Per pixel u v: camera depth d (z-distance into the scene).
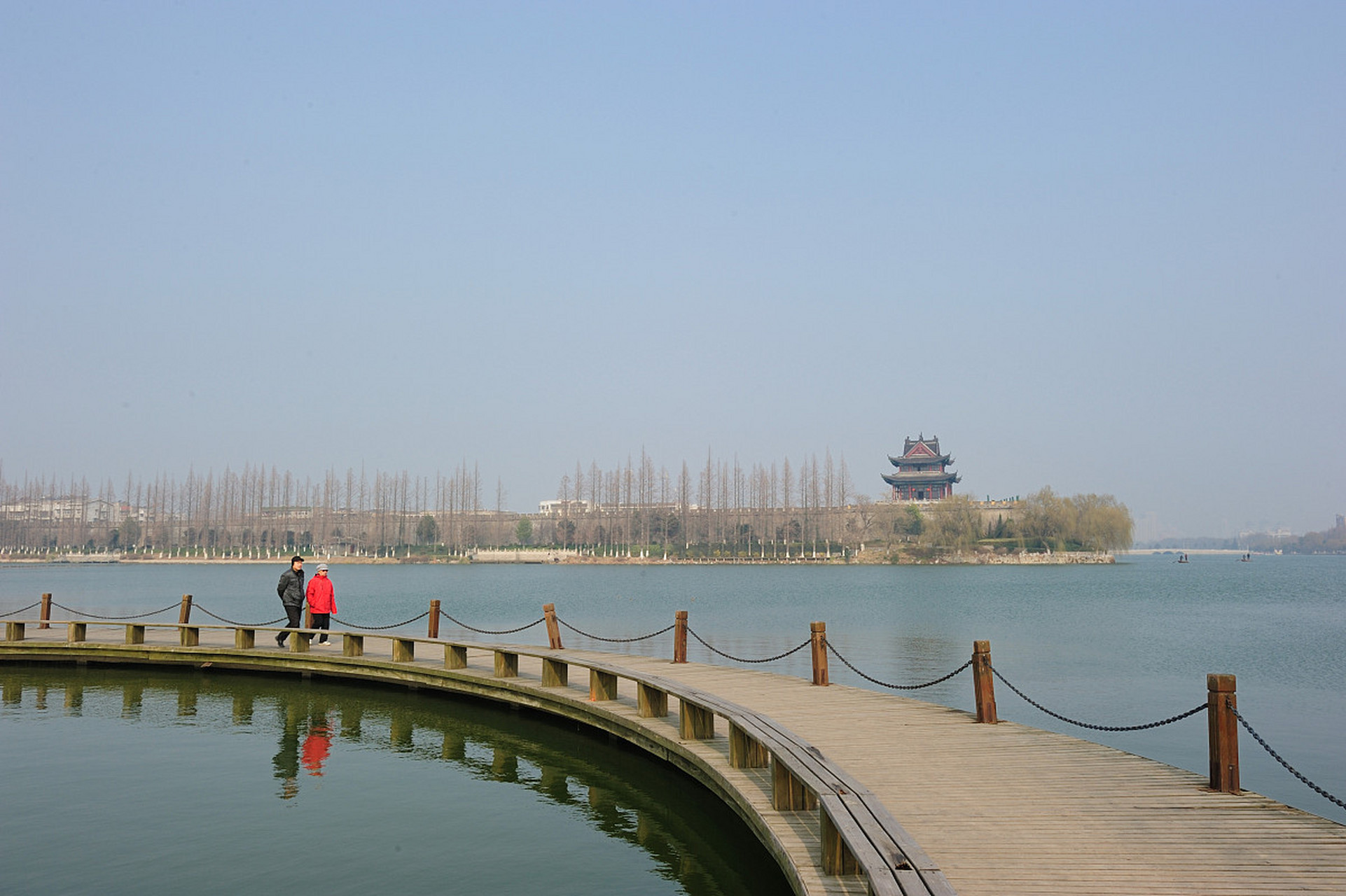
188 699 19.69
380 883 9.18
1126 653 31.92
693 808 11.94
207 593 67.06
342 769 13.91
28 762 14.24
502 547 146.62
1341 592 75.19
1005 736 12.05
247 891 8.91
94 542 151.88
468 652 23.48
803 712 13.83
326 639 23.28
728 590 74.75
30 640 24.56
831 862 7.54
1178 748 17.14
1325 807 13.45
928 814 8.52
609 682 15.92
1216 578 110.25
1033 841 7.71
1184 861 7.20
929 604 57.88
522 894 8.93
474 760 14.52
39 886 9.02
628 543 132.38
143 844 10.34
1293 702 22.61
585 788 12.92
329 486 143.38
